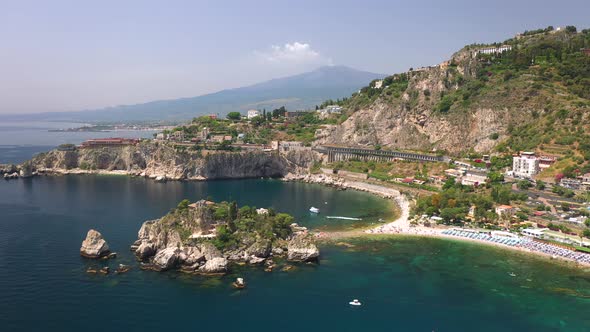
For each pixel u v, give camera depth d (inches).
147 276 6993.1
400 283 7003.0
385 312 6082.7
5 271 7076.8
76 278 6855.3
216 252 7440.9
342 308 6166.3
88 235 7785.4
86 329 5477.4
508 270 7544.3
